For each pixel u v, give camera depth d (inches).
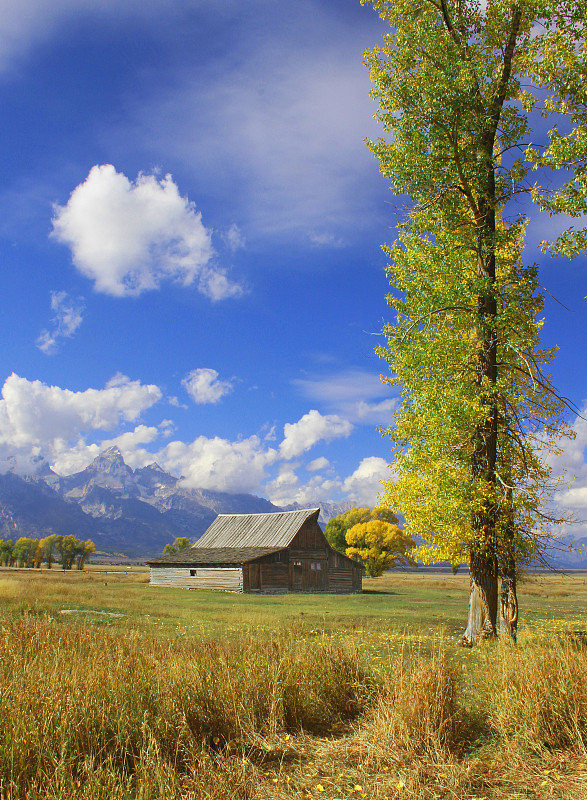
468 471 595.5
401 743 247.0
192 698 256.1
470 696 315.6
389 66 631.8
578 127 490.6
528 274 605.6
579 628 695.1
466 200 641.6
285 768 228.7
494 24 585.3
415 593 1988.2
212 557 1975.9
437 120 593.9
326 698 297.4
